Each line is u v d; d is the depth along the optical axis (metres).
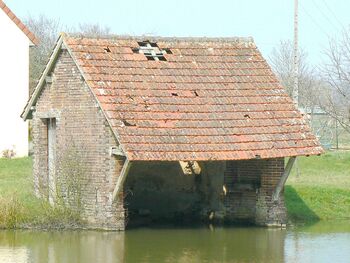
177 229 45.59
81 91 44.56
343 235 44.16
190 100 44.94
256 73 47.94
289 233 44.75
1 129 73.44
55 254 37.88
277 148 44.34
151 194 49.38
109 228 43.34
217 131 43.84
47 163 48.66
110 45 46.25
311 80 105.88
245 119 45.12
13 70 73.75
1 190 49.31
